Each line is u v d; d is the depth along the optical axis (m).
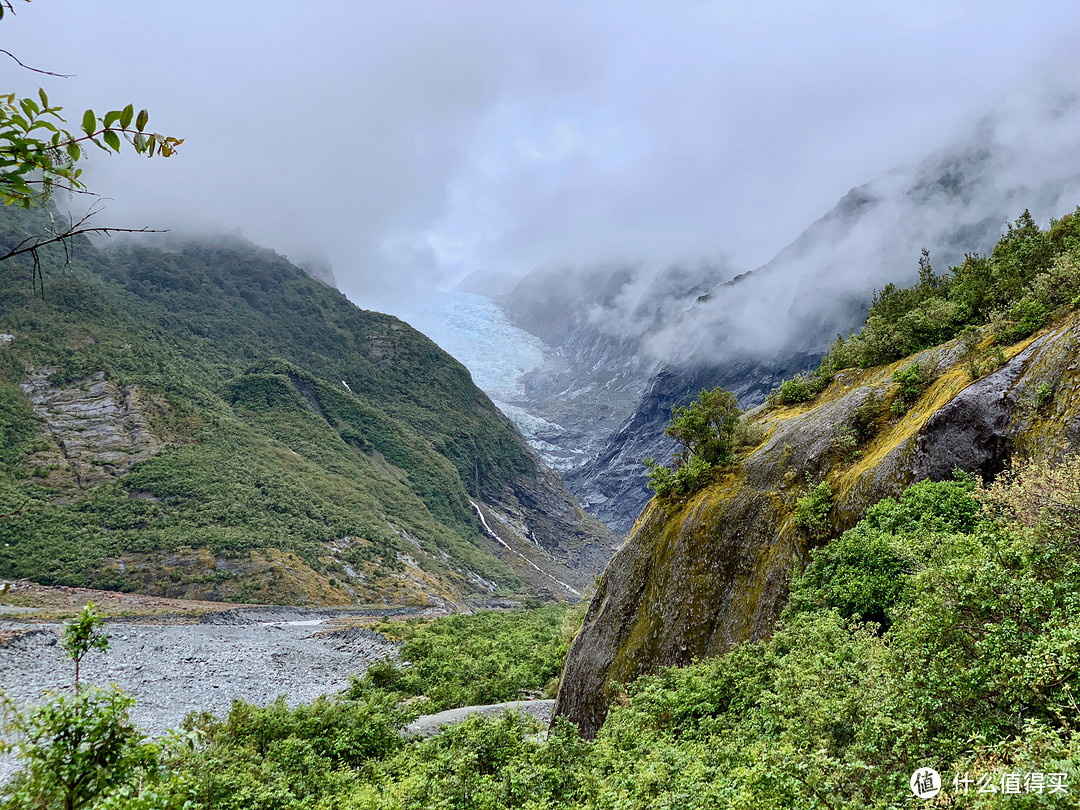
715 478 23.73
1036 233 23.73
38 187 3.29
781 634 15.62
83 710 6.47
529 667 40.53
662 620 21.70
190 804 6.75
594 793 12.12
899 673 8.78
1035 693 6.76
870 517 16.59
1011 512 11.57
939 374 19.78
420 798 14.22
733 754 11.01
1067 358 15.02
